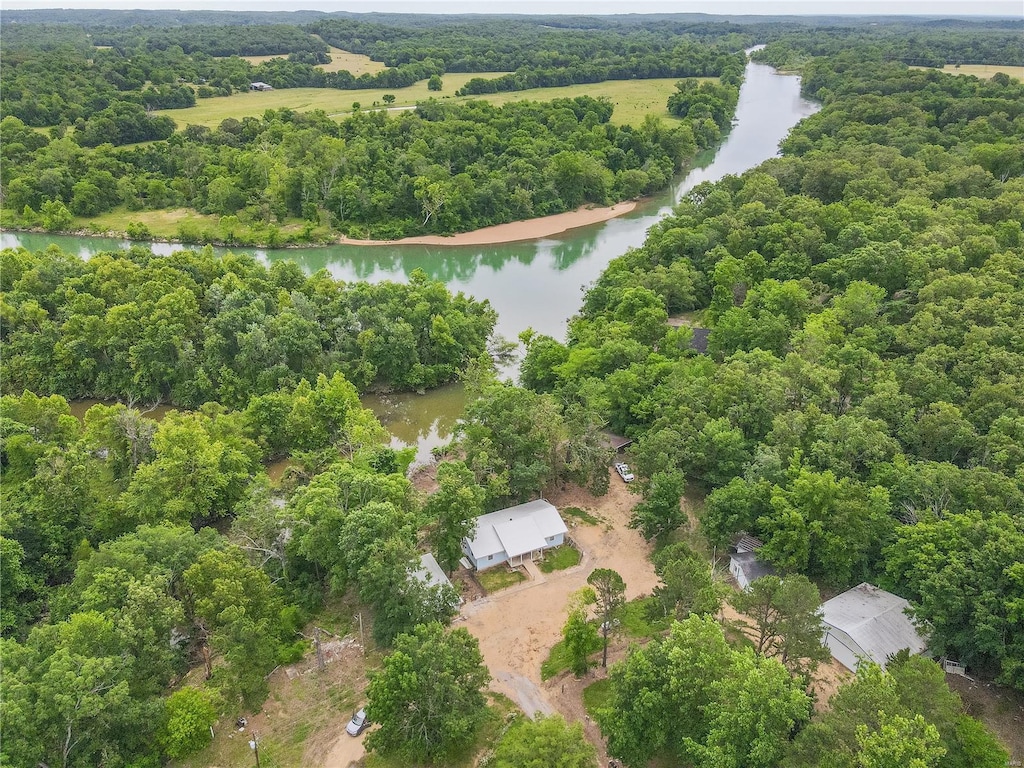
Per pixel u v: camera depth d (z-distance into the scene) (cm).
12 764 4222
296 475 7794
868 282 10962
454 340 10819
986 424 7206
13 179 16662
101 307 10388
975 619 5094
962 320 9031
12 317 10338
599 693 5441
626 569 6838
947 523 5647
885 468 6562
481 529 6938
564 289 14250
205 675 5575
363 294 10919
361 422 8494
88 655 4772
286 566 6469
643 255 13038
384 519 5906
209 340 9812
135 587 5200
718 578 6178
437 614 5744
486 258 15950
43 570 6462
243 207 17025
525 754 4256
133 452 7675
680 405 7950
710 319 11312
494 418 7731
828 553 6072
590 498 7894
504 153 19000
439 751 4831
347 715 5300
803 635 4762
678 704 4506
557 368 9469
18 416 8050
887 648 5400
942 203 13562
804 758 3925
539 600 6456
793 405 8000
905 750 3641
